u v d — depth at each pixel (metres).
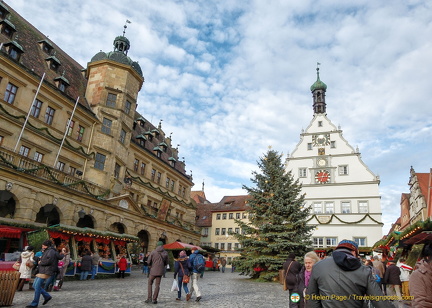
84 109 30.95
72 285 15.52
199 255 11.92
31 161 23.12
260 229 25.20
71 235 19.50
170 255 32.69
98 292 12.98
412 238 15.93
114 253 22.92
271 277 23.55
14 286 9.12
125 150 35.25
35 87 25.95
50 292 12.54
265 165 28.28
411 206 50.50
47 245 9.43
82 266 18.45
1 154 21.20
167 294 13.17
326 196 44.84
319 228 43.31
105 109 33.34
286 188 27.03
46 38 34.78
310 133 48.72
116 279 20.39
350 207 43.44
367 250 38.50
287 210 25.55
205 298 12.34
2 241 20.50
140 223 34.56
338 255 3.57
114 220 30.17
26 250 12.59
